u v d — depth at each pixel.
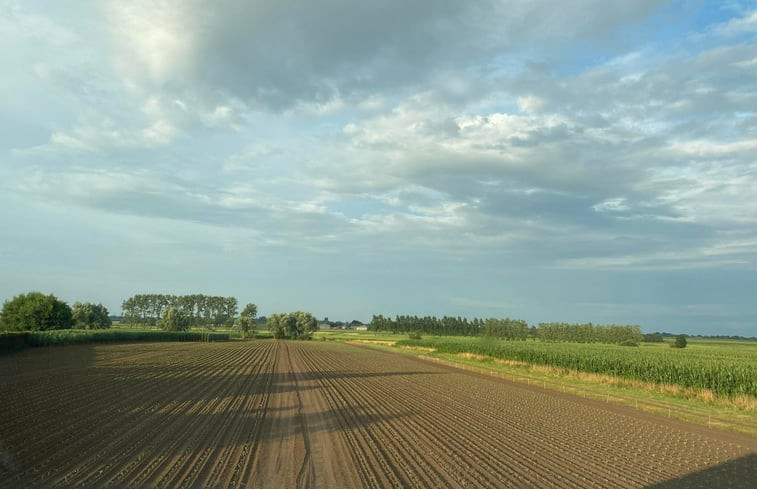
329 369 45.81
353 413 21.50
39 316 83.88
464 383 36.75
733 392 28.62
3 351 53.53
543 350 52.22
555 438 17.59
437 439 16.59
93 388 26.53
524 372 47.94
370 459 13.62
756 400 27.03
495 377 42.81
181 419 18.61
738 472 13.73
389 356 70.44
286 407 22.48
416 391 30.78
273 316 148.12
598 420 21.84
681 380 32.03
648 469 13.76
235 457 13.38
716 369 30.06
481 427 19.19
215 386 29.23
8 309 83.75
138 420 18.14
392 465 13.07
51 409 19.97
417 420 20.19
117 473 11.59
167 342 96.44
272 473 12.01
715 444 17.53
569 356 44.72
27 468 11.84
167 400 23.03
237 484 11.06
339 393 28.38
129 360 47.66
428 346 90.12
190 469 12.09
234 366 44.97
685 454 15.81
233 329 157.38
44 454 13.16
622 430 19.64
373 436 16.75
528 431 18.73
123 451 13.66
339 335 177.88
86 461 12.56
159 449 13.98
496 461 13.91
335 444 15.36
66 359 47.44
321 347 94.12
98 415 18.91
